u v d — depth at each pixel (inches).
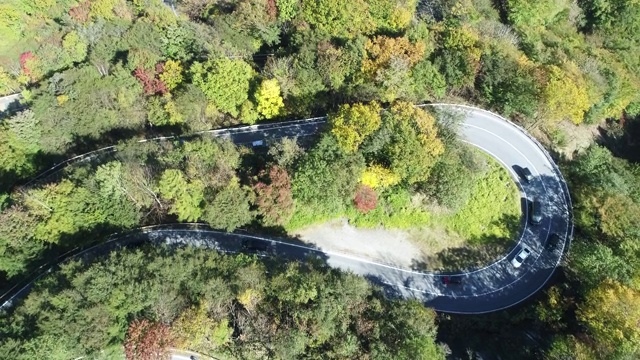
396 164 2719.0
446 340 2726.4
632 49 4601.4
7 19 4269.2
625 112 4124.0
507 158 3262.8
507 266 2970.0
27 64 3853.3
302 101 3314.5
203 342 2368.4
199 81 3319.4
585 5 4849.9
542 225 3070.9
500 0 4729.3
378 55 3292.3
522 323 2817.4
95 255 2755.9
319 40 3518.7
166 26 3973.9
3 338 2151.8
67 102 3324.3
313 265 2650.1
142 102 3454.7
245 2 4030.5
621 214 2881.4
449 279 2928.2
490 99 3403.1
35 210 2605.8
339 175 2655.0
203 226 2977.4
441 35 3590.1
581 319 2517.2
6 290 2576.3
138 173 2765.7
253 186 2760.8
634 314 2395.4
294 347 2208.4
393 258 2979.8
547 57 3841.0
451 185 2773.1
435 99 3449.8
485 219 3043.8
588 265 2687.0
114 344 2255.2
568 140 3567.9
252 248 2928.2
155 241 2896.2
